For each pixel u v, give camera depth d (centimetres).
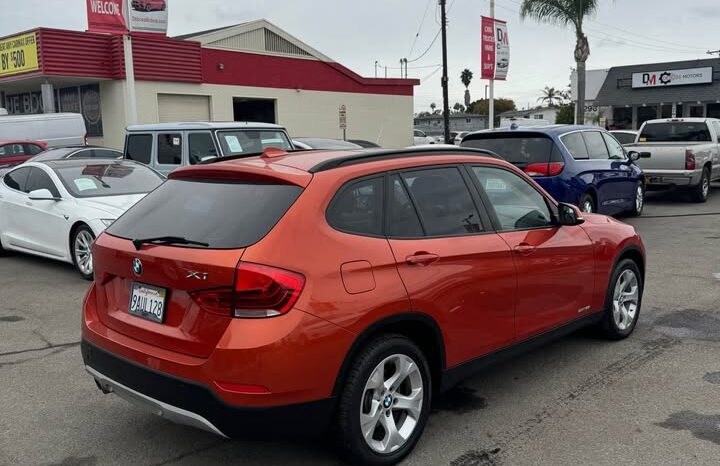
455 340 398
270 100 2992
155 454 391
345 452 350
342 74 3259
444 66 2816
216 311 322
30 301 739
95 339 381
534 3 2939
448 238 401
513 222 458
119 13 1791
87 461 383
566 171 1006
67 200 859
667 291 744
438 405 452
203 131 1113
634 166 1273
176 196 390
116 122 2475
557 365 524
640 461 372
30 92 2886
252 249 324
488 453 385
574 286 502
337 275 337
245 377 312
